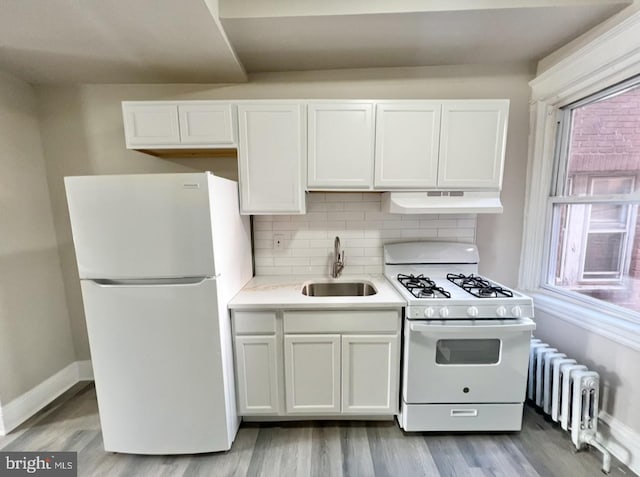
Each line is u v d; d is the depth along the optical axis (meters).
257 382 1.65
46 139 2.03
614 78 1.48
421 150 1.72
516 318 1.54
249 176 1.74
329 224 2.12
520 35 1.64
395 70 2.00
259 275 2.15
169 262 1.37
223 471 1.44
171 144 1.71
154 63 1.76
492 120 1.70
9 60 1.68
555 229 1.99
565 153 1.90
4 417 1.73
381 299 1.60
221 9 1.42
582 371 1.50
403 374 1.64
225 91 2.03
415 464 1.47
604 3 1.38
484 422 1.61
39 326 1.97
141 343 1.43
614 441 1.49
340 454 1.53
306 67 1.97
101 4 1.24
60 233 2.12
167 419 1.49
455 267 2.08
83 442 1.64
